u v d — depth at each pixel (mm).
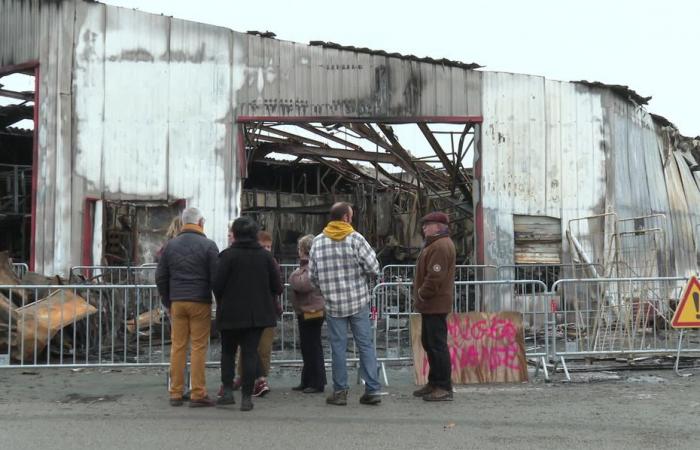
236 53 15086
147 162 14891
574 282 9523
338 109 15094
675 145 19109
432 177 19672
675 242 18062
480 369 8445
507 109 15297
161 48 15047
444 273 7316
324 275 7191
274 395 7746
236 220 7109
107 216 14859
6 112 19422
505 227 15062
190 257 7078
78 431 6105
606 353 8977
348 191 24500
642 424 6371
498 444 5719
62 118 14883
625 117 16344
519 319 8641
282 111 15031
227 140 15000
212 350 10250
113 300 9383
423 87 15211
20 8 15391
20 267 14242
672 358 9672
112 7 15078
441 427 6270
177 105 14992
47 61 15008
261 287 6984
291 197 23625
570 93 15516
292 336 9969
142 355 9992
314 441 5789
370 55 15195
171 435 5969
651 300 9938
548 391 7941
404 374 9109
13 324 9367
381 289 10859
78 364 8586
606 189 15445
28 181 20125
